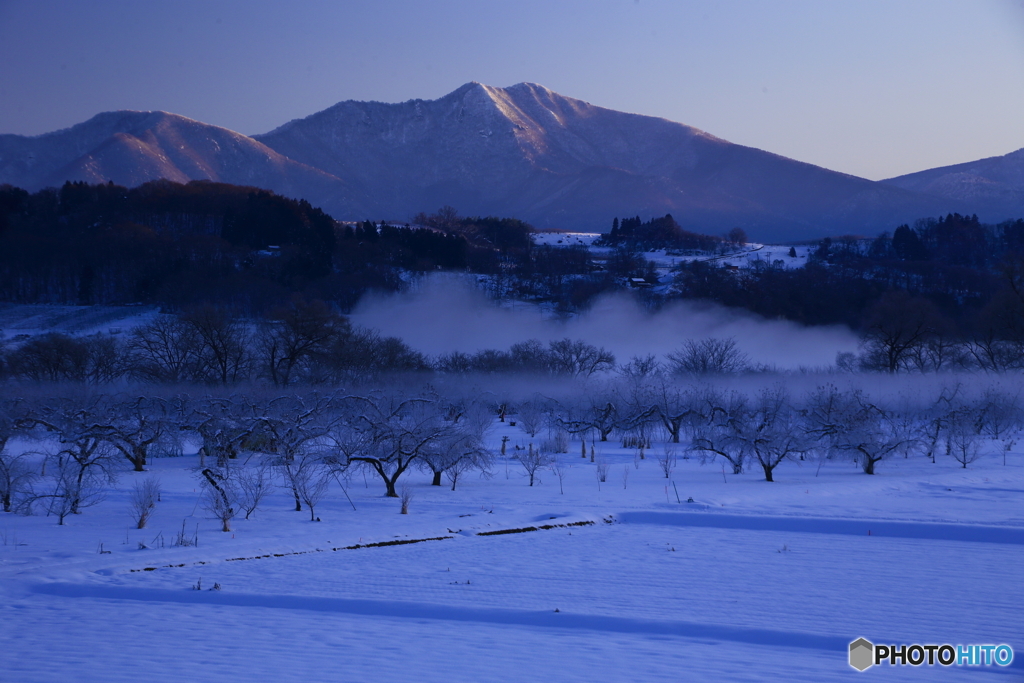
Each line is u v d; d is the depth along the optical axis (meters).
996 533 21.27
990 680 11.55
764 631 13.67
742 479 32.84
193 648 12.52
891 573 17.41
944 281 157.75
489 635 13.38
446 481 32.25
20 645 12.59
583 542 20.53
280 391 66.88
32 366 80.00
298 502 25.00
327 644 12.80
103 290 142.25
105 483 30.70
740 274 181.88
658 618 14.34
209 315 78.56
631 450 46.38
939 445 44.72
